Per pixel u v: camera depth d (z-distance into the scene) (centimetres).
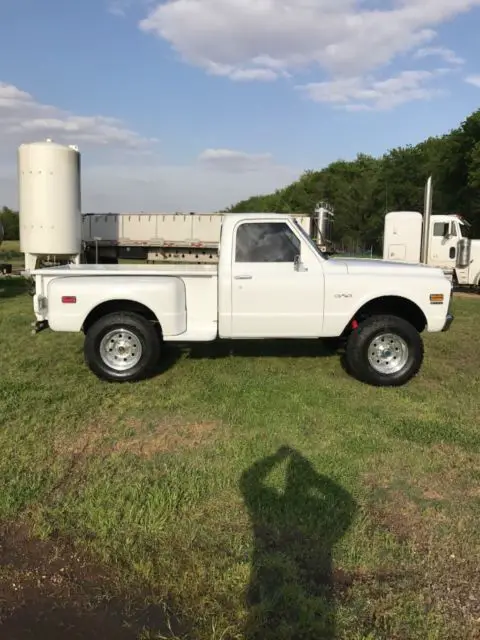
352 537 328
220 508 360
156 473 412
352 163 6925
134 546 318
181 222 2223
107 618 265
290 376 691
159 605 273
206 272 657
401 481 406
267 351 828
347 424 521
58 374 694
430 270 679
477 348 895
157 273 660
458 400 605
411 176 4831
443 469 427
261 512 354
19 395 601
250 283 655
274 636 253
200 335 663
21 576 294
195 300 663
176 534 330
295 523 343
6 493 377
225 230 658
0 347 852
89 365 654
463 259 1886
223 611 268
